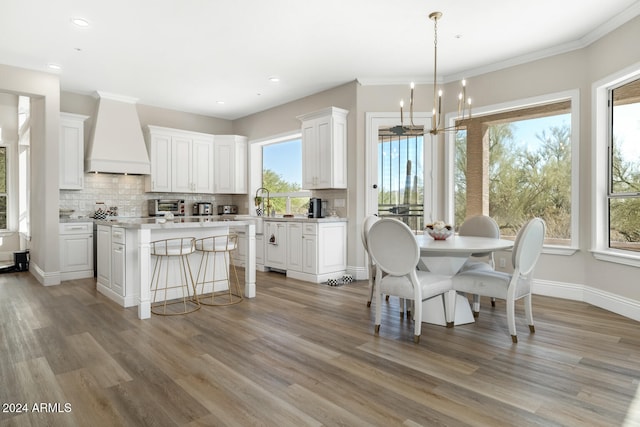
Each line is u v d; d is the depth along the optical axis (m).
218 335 2.89
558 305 3.73
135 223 3.67
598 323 3.16
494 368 2.30
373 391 2.03
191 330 3.01
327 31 3.64
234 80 4.99
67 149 5.16
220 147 6.67
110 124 5.48
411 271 2.74
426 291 2.79
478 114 4.59
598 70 3.65
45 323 3.18
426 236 3.82
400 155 5.01
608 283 3.57
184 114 6.60
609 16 3.35
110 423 1.73
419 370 2.28
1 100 6.58
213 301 3.92
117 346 2.66
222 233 4.31
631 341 2.74
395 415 1.79
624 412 1.82
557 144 4.21
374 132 4.96
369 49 4.05
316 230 4.80
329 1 3.10
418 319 2.72
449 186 4.83
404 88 4.96
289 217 5.54
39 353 2.54
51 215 4.71
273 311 3.55
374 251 2.92
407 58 4.29
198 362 2.40
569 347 2.63
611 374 2.21
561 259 4.04
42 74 4.61
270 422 1.74
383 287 2.92
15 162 7.09
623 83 3.47
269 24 3.48
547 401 1.92
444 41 3.85
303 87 5.30
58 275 4.74
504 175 4.61
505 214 4.61
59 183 4.91
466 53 4.15
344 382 2.13
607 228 3.70
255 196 6.78
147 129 5.96
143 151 5.71
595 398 1.94
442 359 2.44
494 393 2.00
